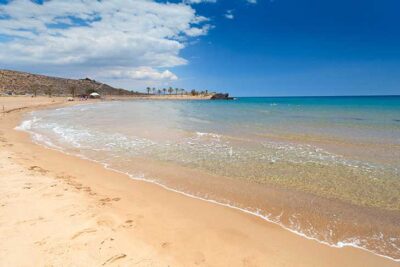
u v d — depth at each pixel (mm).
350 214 6555
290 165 10641
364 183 8617
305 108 52906
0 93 103812
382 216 6453
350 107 54938
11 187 7113
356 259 4848
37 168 9430
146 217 6070
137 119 28516
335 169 10102
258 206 6973
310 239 5461
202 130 19875
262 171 9898
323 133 18344
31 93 124625
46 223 5266
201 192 7883
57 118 29391
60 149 13406
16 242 4559
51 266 3996
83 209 6043
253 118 30016
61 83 166875
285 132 18812
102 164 10742
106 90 193500
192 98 160125
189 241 5168
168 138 16422
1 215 5500
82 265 4062
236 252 4902
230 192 7898
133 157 11883
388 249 5168
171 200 7223
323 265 4652
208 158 11711
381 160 11297
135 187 8172
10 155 11039
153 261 4363
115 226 5418
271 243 5266
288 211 6699
